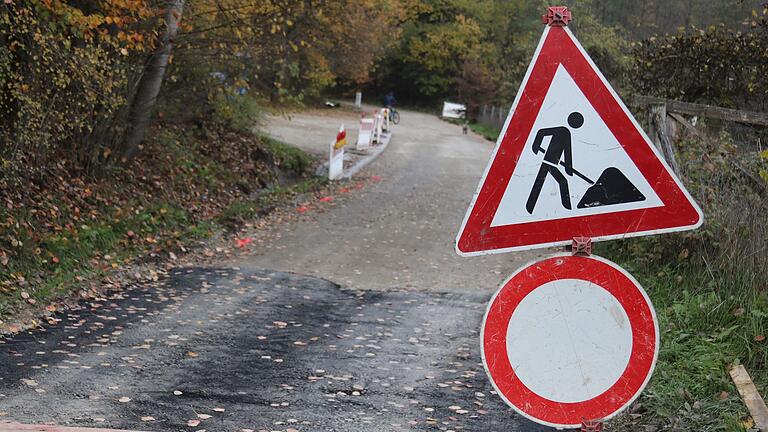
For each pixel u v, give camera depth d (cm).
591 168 322
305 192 1997
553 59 323
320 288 1080
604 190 323
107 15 1261
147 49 1428
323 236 1450
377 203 1853
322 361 746
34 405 577
